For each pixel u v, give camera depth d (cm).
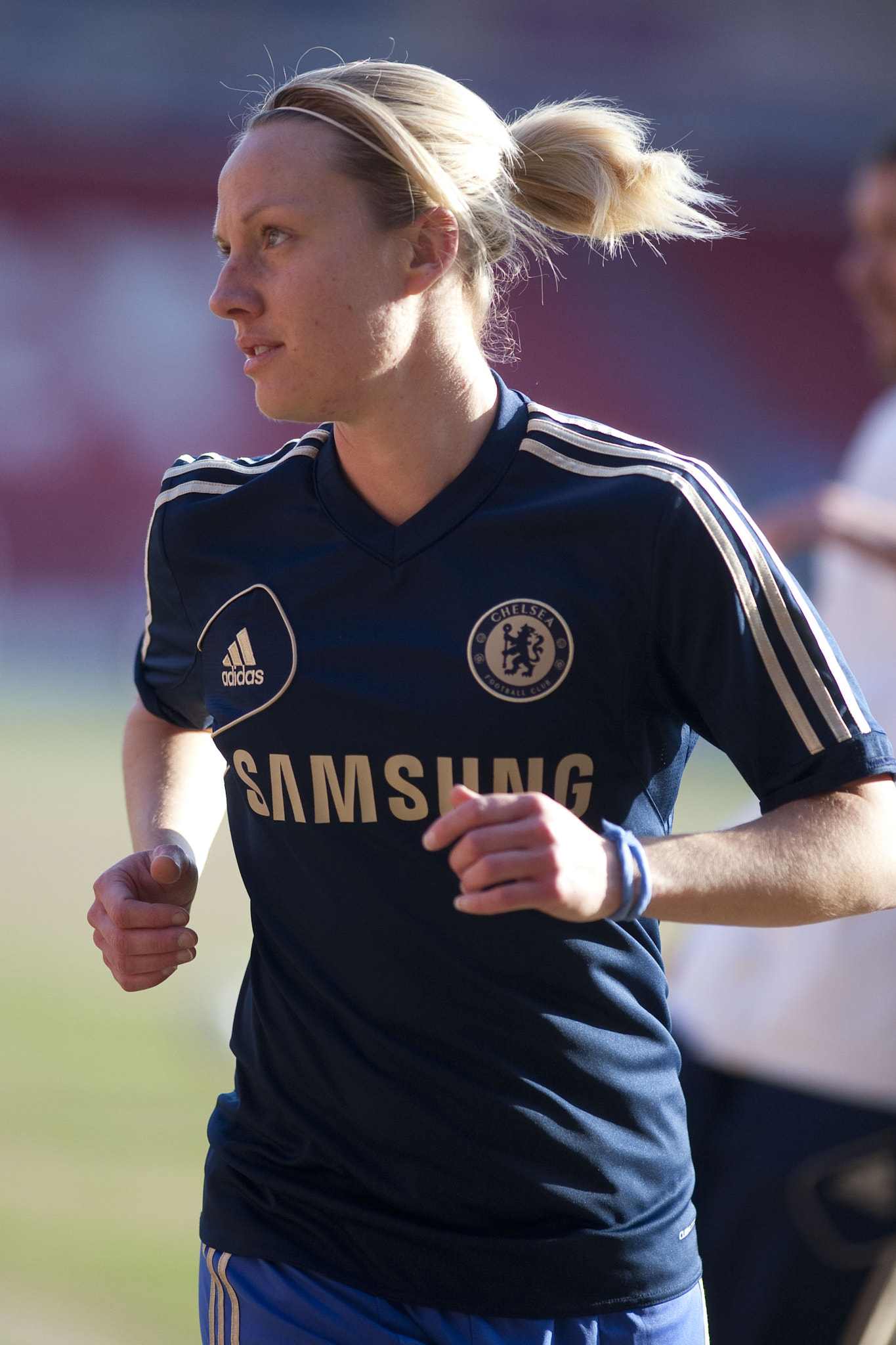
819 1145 971
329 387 617
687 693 634
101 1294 1125
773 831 597
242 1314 677
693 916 577
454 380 633
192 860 732
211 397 8169
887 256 1070
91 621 7575
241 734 667
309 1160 669
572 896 532
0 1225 1248
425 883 630
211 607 682
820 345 8975
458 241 625
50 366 7962
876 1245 958
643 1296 648
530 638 615
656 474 612
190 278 8231
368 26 8700
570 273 8762
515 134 683
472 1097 633
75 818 3375
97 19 8256
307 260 603
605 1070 645
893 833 608
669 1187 669
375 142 605
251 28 8488
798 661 609
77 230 8125
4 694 5516
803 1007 991
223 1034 1816
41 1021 1855
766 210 8969
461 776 622
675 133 8900
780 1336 963
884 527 929
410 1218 649
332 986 656
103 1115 1531
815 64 9150
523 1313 636
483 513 627
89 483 7925
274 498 665
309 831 648
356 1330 650
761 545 619
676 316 8875
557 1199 637
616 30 9012
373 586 634
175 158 8244
